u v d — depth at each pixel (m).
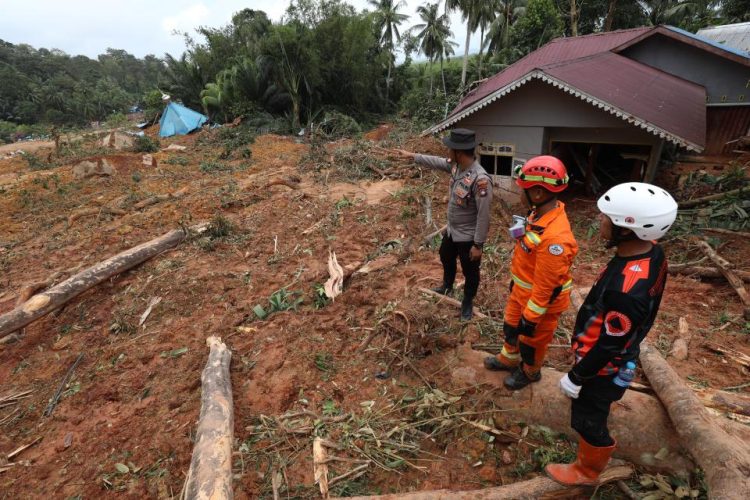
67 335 5.36
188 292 5.87
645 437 2.63
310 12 29.19
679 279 5.18
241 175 13.95
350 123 25.12
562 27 29.12
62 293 5.66
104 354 4.79
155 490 3.05
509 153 8.47
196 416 3.66
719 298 4.65
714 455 2.18
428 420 3.12
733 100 10.56
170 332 5.00
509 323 2.91
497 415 3.08
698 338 3.88
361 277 5.76
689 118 7.35
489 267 5.62
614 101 7.06
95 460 3.41
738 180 7.73
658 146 7.43
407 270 5.83
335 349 4.27
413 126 23.52
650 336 3.95
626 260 1.87
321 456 2.96
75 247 8.18
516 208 8.32
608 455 2.27
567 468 2.46
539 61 12.19
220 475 2.66
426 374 3.56
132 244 8.02
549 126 7.99
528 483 2.51
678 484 2.50
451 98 25.47
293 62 26.72
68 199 11.88
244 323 5.05
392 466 2.87
